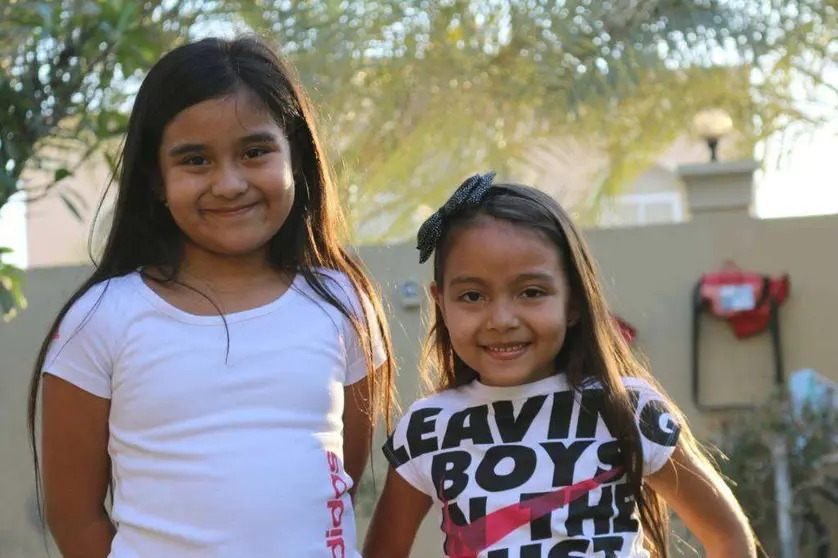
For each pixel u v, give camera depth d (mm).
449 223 2348
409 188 8836
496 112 8484
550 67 8094
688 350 5711
